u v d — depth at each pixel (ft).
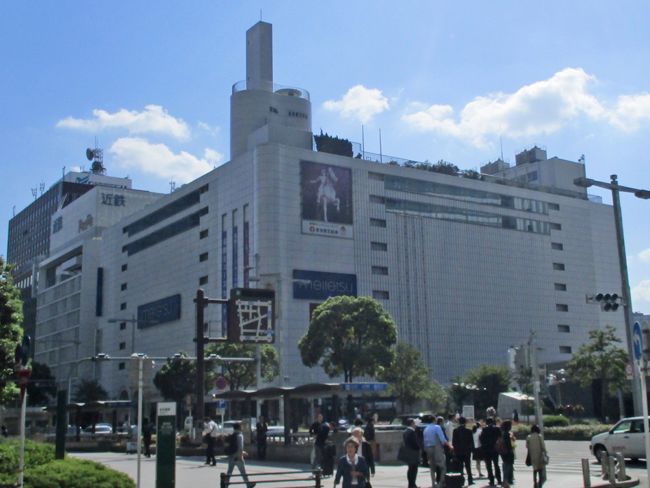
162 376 226.17
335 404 98.78
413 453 59.31
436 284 315.17
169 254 344.69
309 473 78.38
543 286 353.31
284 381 261.85
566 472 77.15
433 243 318.86
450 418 80.07
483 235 336.90
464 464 66.90
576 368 197.16
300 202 284.41
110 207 442.09
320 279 282.36
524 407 190.60
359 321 186.39
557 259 363.15
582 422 168.76
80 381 392.06
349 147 312.29
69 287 437.17
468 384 255.50
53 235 497.46
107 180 557.74
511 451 60.49
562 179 388.78
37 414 226.38
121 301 386.73
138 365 57.21
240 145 323.78
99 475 50.57
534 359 100.48
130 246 383.24
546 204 366.22
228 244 299.17
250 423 115.96
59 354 437.58
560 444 129.39
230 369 202.49
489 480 64.90
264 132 301.02
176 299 331.98
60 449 70.90
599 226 387.34
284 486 61.67
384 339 187.73
